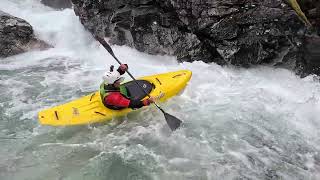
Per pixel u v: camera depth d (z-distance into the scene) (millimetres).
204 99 7320
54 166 5730
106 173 5582
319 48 7434
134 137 6352
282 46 7922
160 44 8758
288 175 5457
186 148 6051
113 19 9109
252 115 6797
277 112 6840
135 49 9219
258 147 6035
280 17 7621
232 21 7797
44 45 9984
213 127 6535
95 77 8500
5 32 9430
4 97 7570
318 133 6289
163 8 8484
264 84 7742
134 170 5617
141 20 8758
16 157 5922
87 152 6012
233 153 5914
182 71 7594
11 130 6559
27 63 9211
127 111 6754
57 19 10789
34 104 7348
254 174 5484
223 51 8102
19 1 12312
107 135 6414
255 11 7656
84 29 10133
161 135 6391
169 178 5438
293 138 6191
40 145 6180
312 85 7504
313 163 5676
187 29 8375
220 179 5402
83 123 6465
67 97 7625
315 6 7434
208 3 7727
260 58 8102
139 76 8234
